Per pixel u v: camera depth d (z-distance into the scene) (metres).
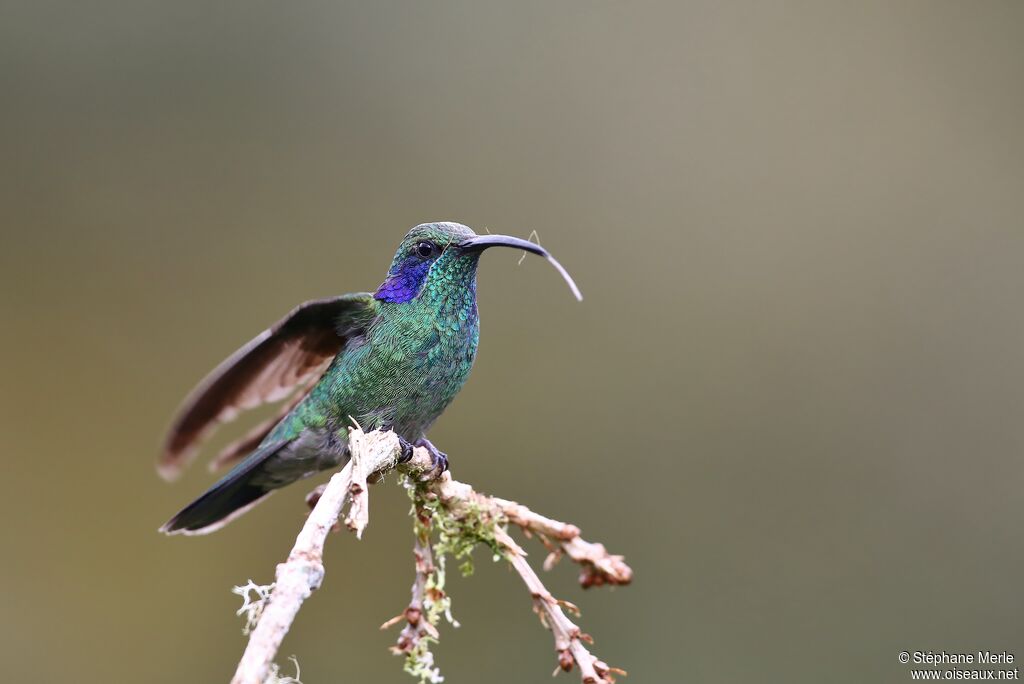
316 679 11.11
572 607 4.70
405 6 14.04
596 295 13.20
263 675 3.27
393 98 13.80
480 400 12.58
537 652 11.00
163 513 12.30
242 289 13.05
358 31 13.86
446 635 11.02
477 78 14.00
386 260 13.23
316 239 13.27
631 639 11.14
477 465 12.27
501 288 13.16
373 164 13.58
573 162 13.80
